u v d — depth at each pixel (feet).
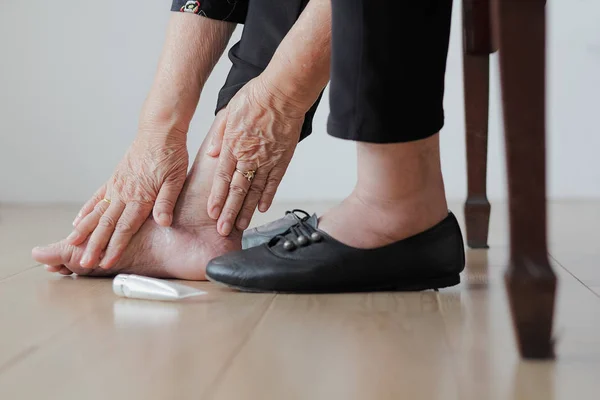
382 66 2.70
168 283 3.36
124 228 3.82
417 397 1.92
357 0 2.65
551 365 2.20
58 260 3.92
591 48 10.02
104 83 10.84
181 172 3.90
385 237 3.40
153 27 10.73
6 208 10.07
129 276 3.42
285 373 2.14
